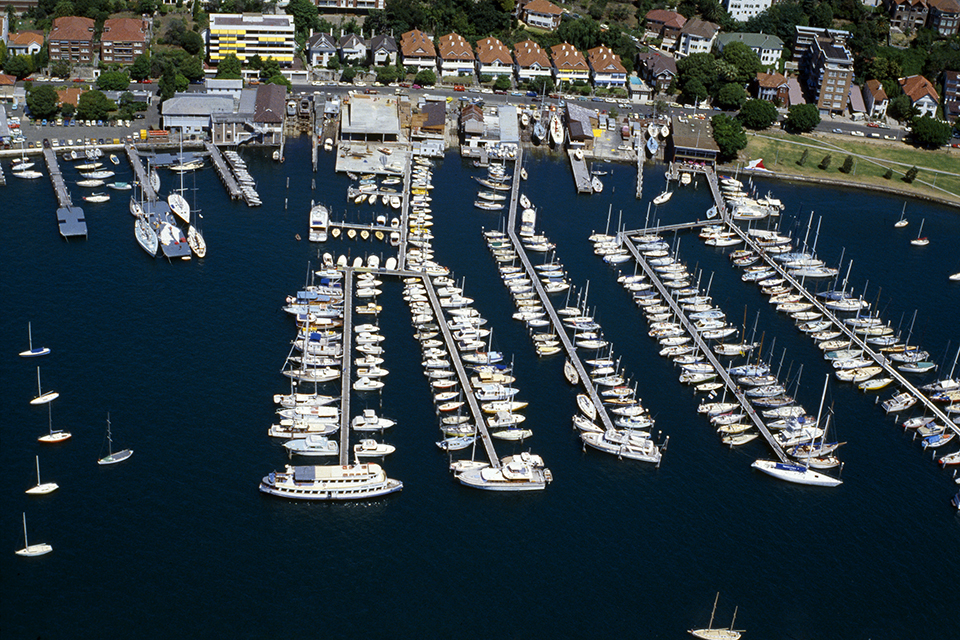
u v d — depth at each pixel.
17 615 182.00
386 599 192.00
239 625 184.25
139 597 187.62
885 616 198.25
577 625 190.00
